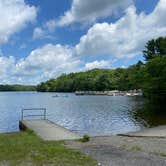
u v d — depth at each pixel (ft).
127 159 28.12
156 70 132.87
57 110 137.28
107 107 151.53
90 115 109.29
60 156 28.91
